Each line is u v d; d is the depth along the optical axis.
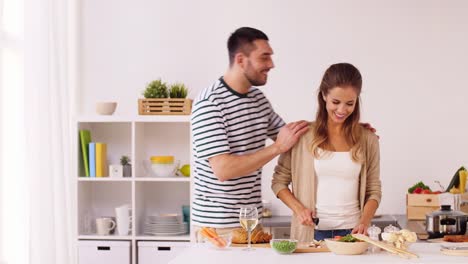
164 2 5.52
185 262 2.64
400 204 5.32
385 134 5.34
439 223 3.79
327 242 2.84
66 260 5.00
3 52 4.93
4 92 4.96
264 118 3.61
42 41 4.83
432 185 5.32
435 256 2.74
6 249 4.86
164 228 5.16
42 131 4.81
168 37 5.52
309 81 5.39
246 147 3.50
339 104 3.21
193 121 3.45
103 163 5.27
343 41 5.37
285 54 5.40
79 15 5.59
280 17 5.42
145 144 5.54
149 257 5.11
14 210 4.92
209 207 3.44
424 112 5.32
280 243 2.80
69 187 5.18
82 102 5.58
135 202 5.19
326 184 3.32
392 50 5.34
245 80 3.47
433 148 5.32
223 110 3.43
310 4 5.39
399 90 5.33
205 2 5.48
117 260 5.12
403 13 5.34
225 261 2.67
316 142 3.30
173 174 5.28
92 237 5.16
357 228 3.09
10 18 5.06
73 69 5.58
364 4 5.36
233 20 5.46
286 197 3.36
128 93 5.55
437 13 5.32
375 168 3.40
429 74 5.32
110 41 5.56
